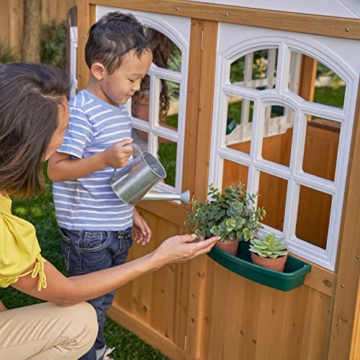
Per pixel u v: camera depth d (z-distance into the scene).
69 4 6.36
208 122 1.93
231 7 1.77
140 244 2.32
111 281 1.61
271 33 1.71
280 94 1.74
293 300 1.84
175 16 1.95
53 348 1.67
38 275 1.51
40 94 1.37
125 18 1.89
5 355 1.62
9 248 1.43
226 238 1.85
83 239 1.94
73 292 1.57
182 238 1.70
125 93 1.88
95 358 2.00
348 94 1.59
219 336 2.11
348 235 1.65
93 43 1.85
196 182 2.02
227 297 2.04
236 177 2.36
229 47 1.82
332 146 2.61
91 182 1.91
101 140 1.88
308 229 2.64
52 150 1.46
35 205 3.67
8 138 1.32
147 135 2.39
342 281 1.69
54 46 6.11
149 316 2.39
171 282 2.25
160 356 2.31
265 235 1.85
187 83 1.97
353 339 1.71
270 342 1.94
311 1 1.60
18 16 5.96
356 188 1.61
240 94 1.83
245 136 2.46
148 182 1.83
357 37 1.52
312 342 1.82
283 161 2.70
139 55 1.83
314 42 1.63
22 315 1.65
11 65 1.42
